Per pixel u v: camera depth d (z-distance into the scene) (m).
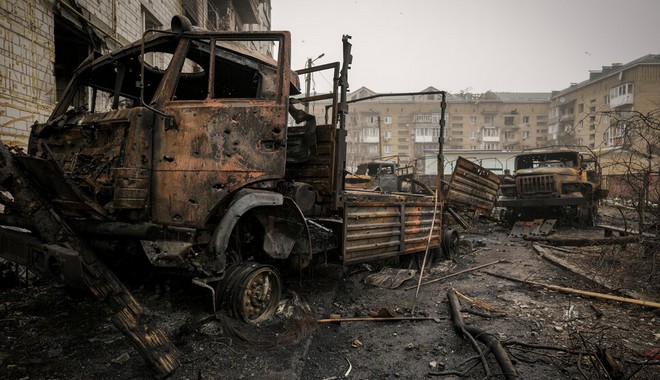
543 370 2.76
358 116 72.75
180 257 2.84
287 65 3.33
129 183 2.88
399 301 4.41
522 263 6.66
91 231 3.08
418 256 6.18
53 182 2.71
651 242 5.51
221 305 3.13
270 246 3.41
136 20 8.77
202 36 3.31
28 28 5.39
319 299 4.18
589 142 57.03
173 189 3.03
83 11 6.66
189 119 3.09
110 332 3.03
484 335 3.11
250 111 3.18
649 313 4.00
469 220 12.09
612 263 5.72
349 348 3.12
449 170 36.31
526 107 73.38
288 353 2.83
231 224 2.96
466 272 5.98
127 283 3.93
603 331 3.51
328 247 4.20
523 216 12.27
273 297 3.52
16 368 2.45
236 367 2.59
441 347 3.15
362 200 4.95
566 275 5.72
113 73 3.94
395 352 3.06
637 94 48.59
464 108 73.75
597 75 59.34
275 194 3.28
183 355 2.68
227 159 3.08
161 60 4.54
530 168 12.24
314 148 4.23
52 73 5.87
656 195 6.25
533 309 4.15
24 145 5.33
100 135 3.22
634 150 6.24
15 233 3.01
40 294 3.87
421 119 72.81
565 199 10.80
